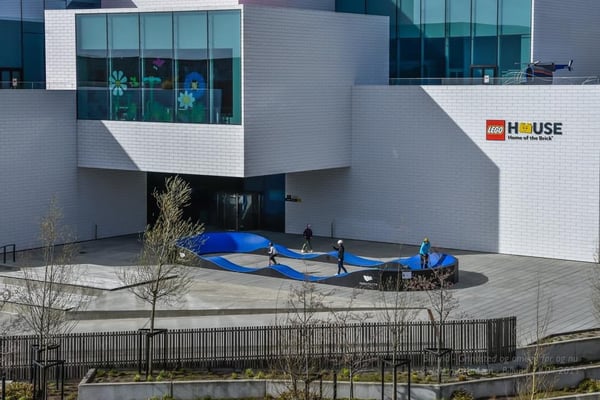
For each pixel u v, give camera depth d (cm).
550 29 6100
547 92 5516
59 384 3647
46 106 5888
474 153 5781
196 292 4819
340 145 6131
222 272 5281
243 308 4481
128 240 6225
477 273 5247
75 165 6081
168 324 4278
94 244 6072
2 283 5019
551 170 5553
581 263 5481
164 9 5684
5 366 3694
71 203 6069
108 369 3725
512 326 3825
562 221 5550
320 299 4222
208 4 6356
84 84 6022
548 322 4128
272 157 5694
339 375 3600
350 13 6506
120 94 5903
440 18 6322
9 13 6438
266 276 5184
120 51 5872
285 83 5731
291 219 6488
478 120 5750
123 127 5903
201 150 5653
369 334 3703
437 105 5878
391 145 6053
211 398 3491
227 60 5534
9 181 5719
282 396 3422
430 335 3775
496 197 5734
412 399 3447
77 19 6009
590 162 5434
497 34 6125
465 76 6259
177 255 4669
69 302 4528
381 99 6059
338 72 6066
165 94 5747
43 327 3734
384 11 6525
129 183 6431
